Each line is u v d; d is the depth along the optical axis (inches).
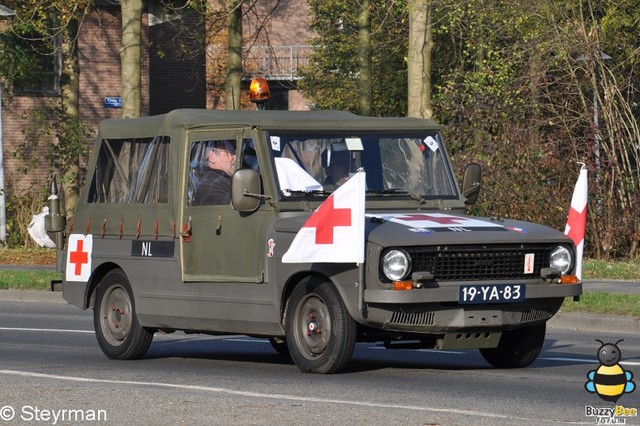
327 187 685.3
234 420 498.0
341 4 2415.1
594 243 1593.3
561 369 702.5
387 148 711.7
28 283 1278.3
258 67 3014.3
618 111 1593.3
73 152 1895.9
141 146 770.8
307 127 696.4
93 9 2176.4
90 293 800.9
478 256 637.3
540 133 1609.3
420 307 625.3
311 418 502.0
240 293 687.1
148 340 762.2
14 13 1717.5
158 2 2440.9
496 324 642.8
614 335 928.3
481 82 1620.3
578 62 1608.0
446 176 724.7
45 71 2188.7
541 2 1646.2
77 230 808.9
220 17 1902.1
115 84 2348.7
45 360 761.6
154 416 508.4
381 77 2485.2
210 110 741.9
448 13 1619.1
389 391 593.9
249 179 669.3
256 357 787.4
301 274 653.9
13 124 2178.9
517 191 1588.3
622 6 1775.3
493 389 608.4
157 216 743.1
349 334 634.2
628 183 1588.3
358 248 610.2
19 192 1957.4
